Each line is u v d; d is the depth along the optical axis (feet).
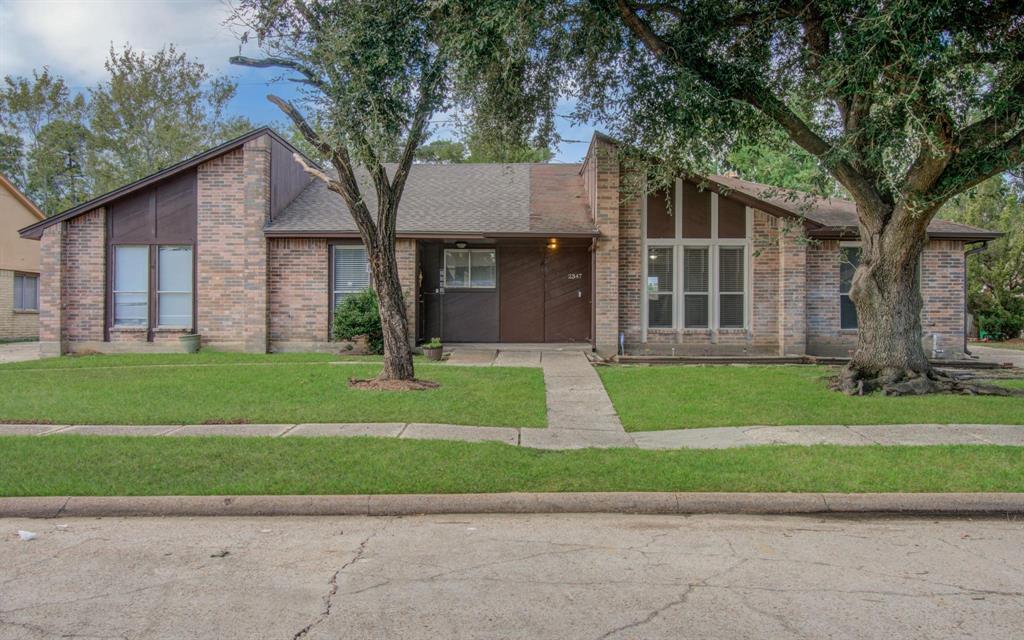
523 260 58.95
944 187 32.76
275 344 54.24
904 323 36.70
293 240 54.19
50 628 11.49
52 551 15.46
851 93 29.96
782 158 67.56
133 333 54.39
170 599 12.73
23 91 121.49
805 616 11.98
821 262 53.11
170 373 41.32
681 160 38.81
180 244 54.49
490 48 29.76
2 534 16.71
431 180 64.23
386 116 30.48
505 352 52.47
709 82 33.45
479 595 12.91
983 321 78.79
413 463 21.57
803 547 15.80
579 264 59.06
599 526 17.40
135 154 114.62
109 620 11.81
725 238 53.62
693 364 48.62
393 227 36.70
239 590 13.16
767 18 33.19
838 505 18.48
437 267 58.85
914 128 29.35
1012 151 31.42
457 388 35.96
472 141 39.83
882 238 36.78
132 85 113.80
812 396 34.40
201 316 54.39
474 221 54.60
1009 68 29.30
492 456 22.38
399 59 29.73
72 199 123.13
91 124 117.50
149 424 27.91
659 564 14.62
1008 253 78.74
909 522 17.84
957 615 12.05
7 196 79.97
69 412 29.94
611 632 11.34
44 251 54.03
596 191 52.60
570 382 38.91
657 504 18.58
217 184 54.29
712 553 15.35
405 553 15.33
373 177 34.99
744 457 22.39
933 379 36.68
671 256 53.93
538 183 64.34
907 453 22.77
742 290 53.83
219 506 18.30
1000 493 18.67
